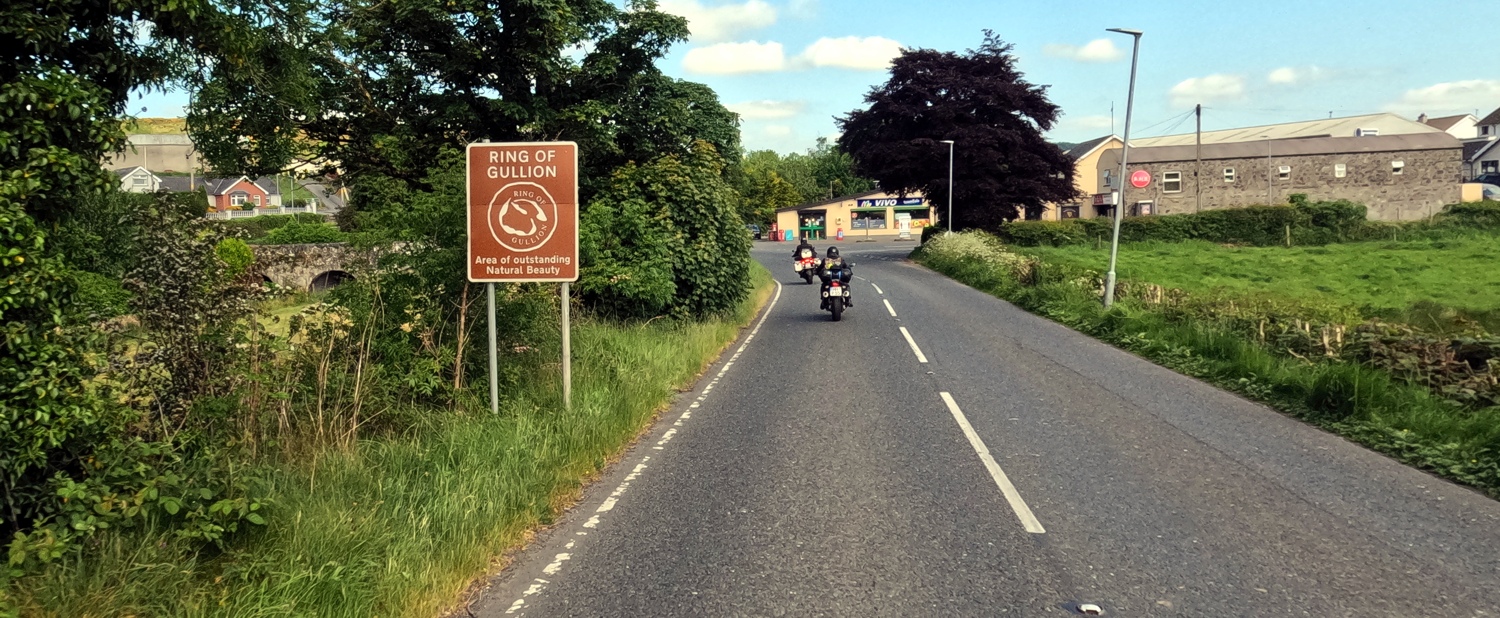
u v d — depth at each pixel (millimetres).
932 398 10586
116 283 5996
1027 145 50312
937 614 4348
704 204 17656
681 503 6324
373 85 18219
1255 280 32812
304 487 5672
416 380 7914
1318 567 4957
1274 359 12195
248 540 4746
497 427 7527
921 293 27984
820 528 5703
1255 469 7191
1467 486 6680
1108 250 49594
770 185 95312
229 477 5020
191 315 6238
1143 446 8039
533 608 4508
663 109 20188
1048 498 6363
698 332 15609
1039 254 45156
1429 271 34719
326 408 7312
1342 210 55500
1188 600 4496
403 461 6465
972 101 49938
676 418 9570
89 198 4734
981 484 6746
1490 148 94875
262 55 11016
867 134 51656
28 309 4039
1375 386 9141
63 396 4070
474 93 18438
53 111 4168
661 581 4836
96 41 4930
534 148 8430
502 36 17891
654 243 15969
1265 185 64688
